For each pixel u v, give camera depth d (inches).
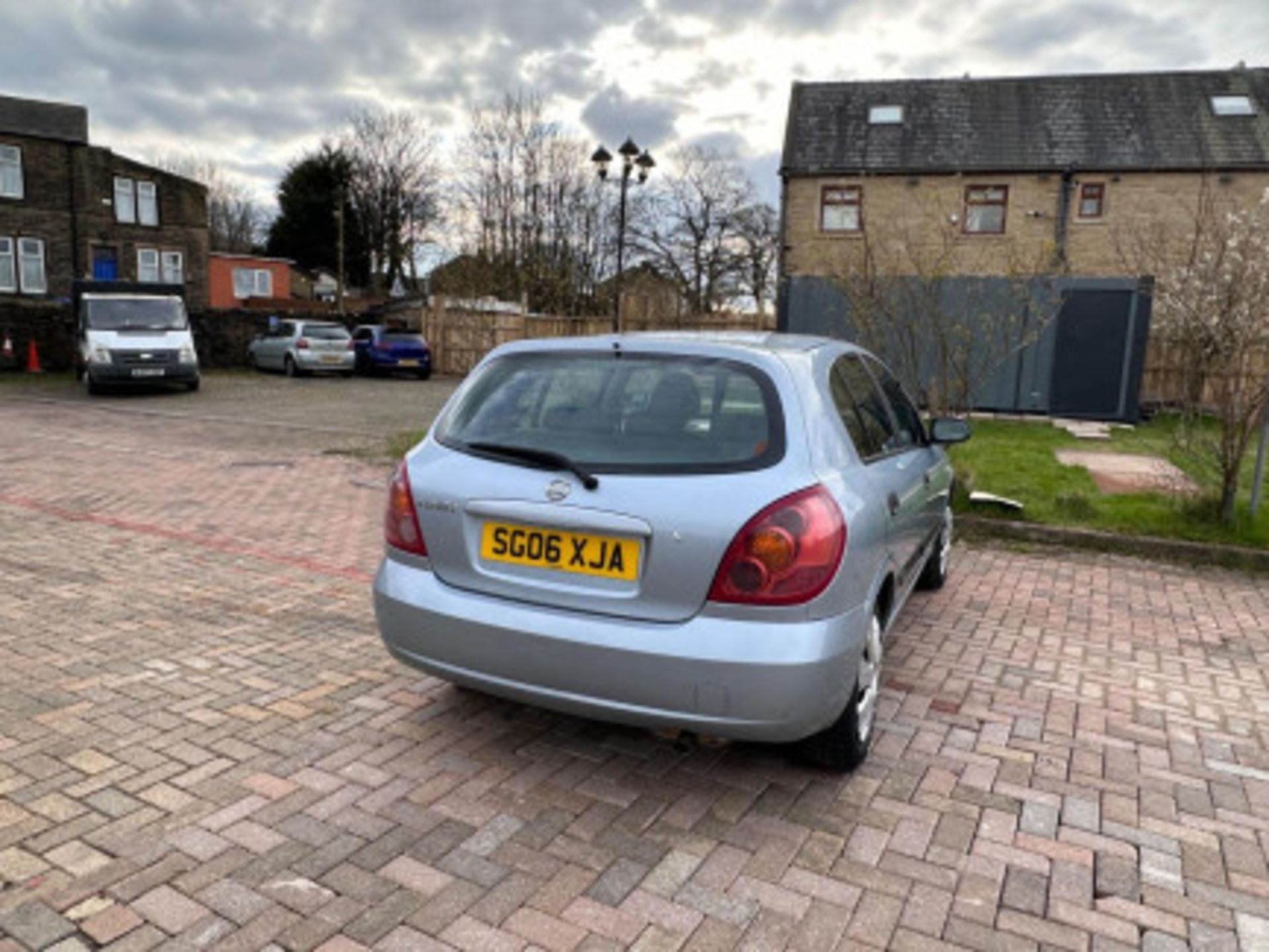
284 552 238.7
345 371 900.0
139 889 96.0
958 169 902.4
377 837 107.0
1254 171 847.7
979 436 462.6
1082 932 93.0
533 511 112.3
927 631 188.2
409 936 89.9
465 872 100.6
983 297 468.8
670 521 105.0
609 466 111.3
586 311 1126.4
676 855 104.8
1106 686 159.6
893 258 467.2
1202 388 295.0
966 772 126.6
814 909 95.6
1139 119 913.5
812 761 124.2
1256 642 185.3
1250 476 346.0
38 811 110.5
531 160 1577.3
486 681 116.0
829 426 119.4
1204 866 105.1
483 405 127.7
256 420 545.6
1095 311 505.0
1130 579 233.0
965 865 104.2
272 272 1775.3
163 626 177.5
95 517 274.8
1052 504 298.4
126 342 662.5
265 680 152.2
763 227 1620.3
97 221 1202.0
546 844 106.5
